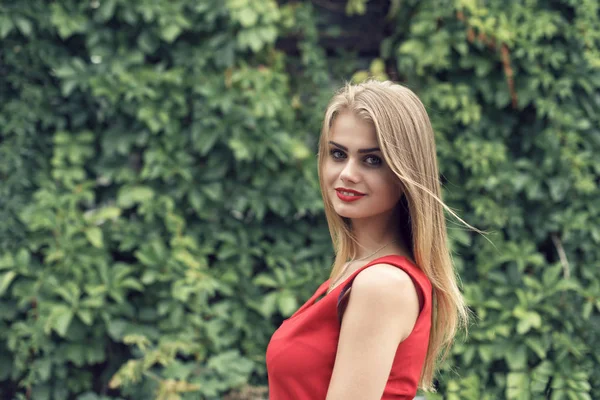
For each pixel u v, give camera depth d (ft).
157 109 10.66
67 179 10.53
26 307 10.34
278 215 11.41
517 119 11.06
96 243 10.09
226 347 10.65
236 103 10.98
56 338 10.25
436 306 5.01
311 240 11.68
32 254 10.54
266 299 10.57
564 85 10.66
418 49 11.00
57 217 10.32
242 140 10.66
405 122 4.43
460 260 10.70
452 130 11.05
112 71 10.54
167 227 10.61
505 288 10.53
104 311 10.03
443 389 9.95
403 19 11.65
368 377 4.06
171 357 9.80
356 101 4.49
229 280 10.68
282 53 11.39
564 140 10.81
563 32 10.80
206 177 10.82
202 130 10.71
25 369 10.17
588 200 10.79
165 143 10.71
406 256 4.81
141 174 10.56
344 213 4.64
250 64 11.24
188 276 10.16
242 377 9.91
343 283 4.42
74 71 10.48
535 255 10.62
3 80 10.50
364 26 12.14
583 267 10.71
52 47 10.66
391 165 4.34
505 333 10.04
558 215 10.69
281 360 4.54
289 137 11.09
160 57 11.14
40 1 10.38
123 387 10.11
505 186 10.78
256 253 10.94
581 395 9.65
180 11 10.82
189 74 10.96
